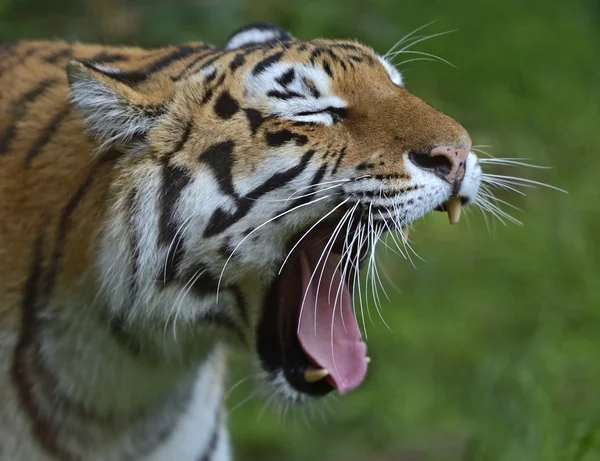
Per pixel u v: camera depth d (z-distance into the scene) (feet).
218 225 19.58
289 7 44.55
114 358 20.58
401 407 34.30
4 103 21.61
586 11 58.75
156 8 41.24
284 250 20.16
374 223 19.79
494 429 30.17
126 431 21.45
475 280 40.60
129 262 19.58
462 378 35.32
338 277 21.53
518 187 44.93
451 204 19.99
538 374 32.68
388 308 38.65
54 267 20.13
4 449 20.70
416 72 50.08
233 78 19.79
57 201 20.21
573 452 26.07
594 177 45.57
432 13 52.85
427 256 41.60
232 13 41.27
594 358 35.37
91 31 41.52
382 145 19.63
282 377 21.12
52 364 20.48
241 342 20.97
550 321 38.04
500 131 47.52
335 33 45.27
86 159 20.13
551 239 42.57
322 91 19.80
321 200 19.69
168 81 19.99
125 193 19.45
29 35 41.68
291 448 32.99
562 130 48.19
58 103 21.15
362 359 21.16
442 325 37.96
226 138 19.49
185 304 20.06
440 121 19.89
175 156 19.49
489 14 54.08
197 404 22.63
